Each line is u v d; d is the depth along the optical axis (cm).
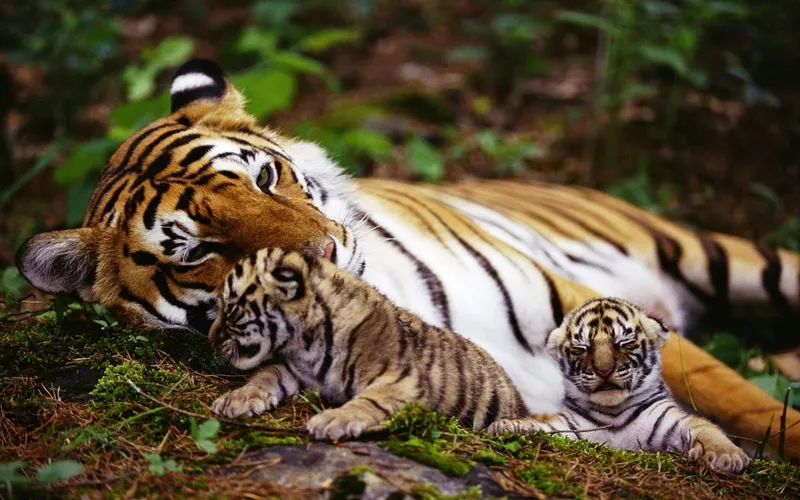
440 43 2028
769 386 923
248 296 656
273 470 577
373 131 1642
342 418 602
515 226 1066
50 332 791
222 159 781
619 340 714
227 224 725
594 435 734
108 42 1709
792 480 675
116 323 782
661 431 717
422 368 671
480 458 619
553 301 909
